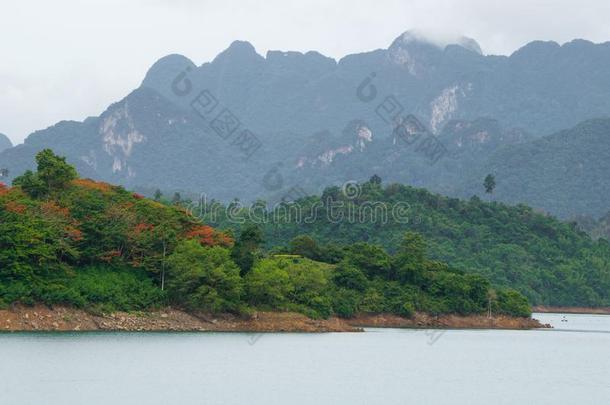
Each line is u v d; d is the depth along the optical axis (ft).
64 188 507.30
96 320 433.07
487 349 489.26
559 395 299.79
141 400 248.73
